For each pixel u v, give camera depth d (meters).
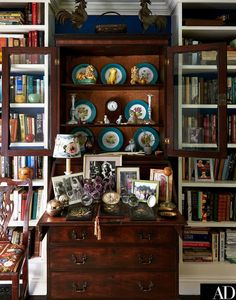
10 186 2.03
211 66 2.09
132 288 1.85
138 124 2.20
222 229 2.38
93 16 2.47
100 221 1.73
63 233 1.82
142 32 2.40
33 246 2.30
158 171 2.07
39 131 2.21
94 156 2.14
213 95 2.12
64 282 1.84
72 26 2.25
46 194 2.21
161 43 2.10
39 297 2.22
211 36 2.35
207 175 2.29
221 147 2.00
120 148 2.40
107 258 1.83
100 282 1.84
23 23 2.20
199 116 2.14
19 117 2.20
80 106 2.41
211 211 2.28
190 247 2.34
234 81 2.26
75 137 2.01
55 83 2.10
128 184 2.11
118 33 2.11
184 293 2.26
